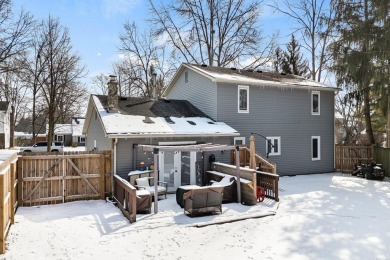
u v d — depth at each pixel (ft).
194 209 29.25
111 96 46.24
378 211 31.89
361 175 56.24
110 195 37.37
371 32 53.62
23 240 22.77
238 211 31.45
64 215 29.76
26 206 32.96
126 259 19.83
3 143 121.49
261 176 39.47
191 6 88.22
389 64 52.11
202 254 20.75
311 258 20.13
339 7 59.67
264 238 23.89
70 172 35.37
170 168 43.14
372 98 61.21
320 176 57.98
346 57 55.47
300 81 64.95
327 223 27.61
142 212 30.73
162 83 103.45
